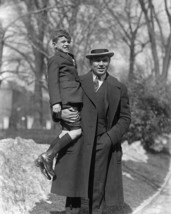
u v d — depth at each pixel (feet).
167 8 68.13
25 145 23.26
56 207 18.86
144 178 31.30
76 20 52.37
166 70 65.31
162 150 49.49
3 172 18.42
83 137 15.72
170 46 65.57
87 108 15.75
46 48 59.16
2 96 122.01
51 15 58.54
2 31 60.54
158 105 45.14
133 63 79.30
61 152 15.72
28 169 20.99
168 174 35.91
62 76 15.42
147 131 44.93
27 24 62.34
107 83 16.08
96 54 15.76
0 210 16.03
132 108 43.98
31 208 17.93
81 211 19.36
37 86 79.41
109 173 16.22
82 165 15.64
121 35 82.69
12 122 111.65
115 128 16.07
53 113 15.51
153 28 65.36
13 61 76.89
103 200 16.33
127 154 40.16
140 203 23.56
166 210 23.36
